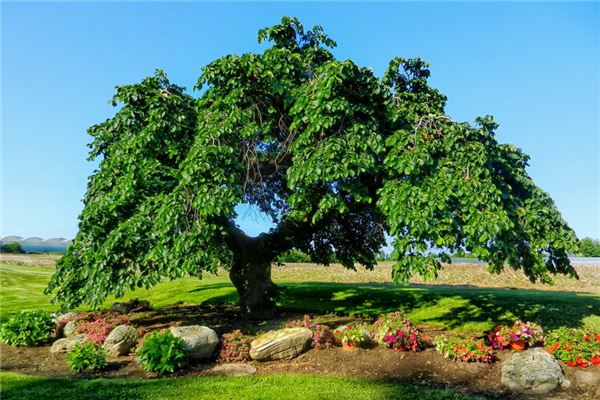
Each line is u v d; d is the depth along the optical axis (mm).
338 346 8852
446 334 10617
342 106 8688
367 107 9641
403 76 10992
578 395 6617
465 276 23031
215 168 8930
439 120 9727
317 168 8477
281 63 9945
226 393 6469
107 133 10867
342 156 8734
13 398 6273
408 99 10547
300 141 9156
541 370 6902
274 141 11055
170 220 8609
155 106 9945
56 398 6285
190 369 7926
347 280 25578
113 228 9961
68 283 10148
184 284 20453
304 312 13586
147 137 9438
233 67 9688
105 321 11031
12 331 9977
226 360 8312
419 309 13172
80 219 10938
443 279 23250
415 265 8047
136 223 8945
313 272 27641
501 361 7945
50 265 35688
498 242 7957
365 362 8008
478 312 12133
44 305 16344
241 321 12047
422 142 8742
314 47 11367
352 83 9594
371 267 14477
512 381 7016
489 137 9734
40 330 10117
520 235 9000
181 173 9516
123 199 9430
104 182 10383
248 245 12414
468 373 7543
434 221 7965
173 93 11219
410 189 8352
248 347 8555
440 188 8195
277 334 8594
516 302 12688
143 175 9531
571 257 40875
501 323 11094
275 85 9547
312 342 8727
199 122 10109
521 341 8305
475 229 7793
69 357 8266
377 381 7164
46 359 8961
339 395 6418
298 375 7430
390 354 8266
